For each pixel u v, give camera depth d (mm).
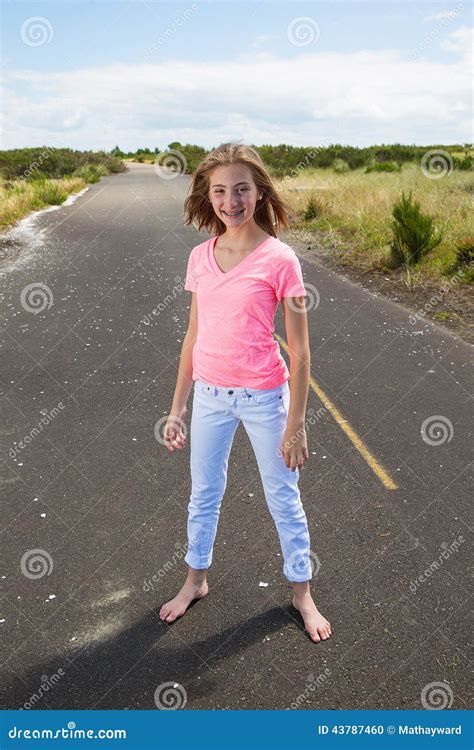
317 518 3432
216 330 2277
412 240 8859
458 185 15930
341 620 2713
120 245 11336
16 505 3613
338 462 4008
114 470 3977
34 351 6121
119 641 2629
